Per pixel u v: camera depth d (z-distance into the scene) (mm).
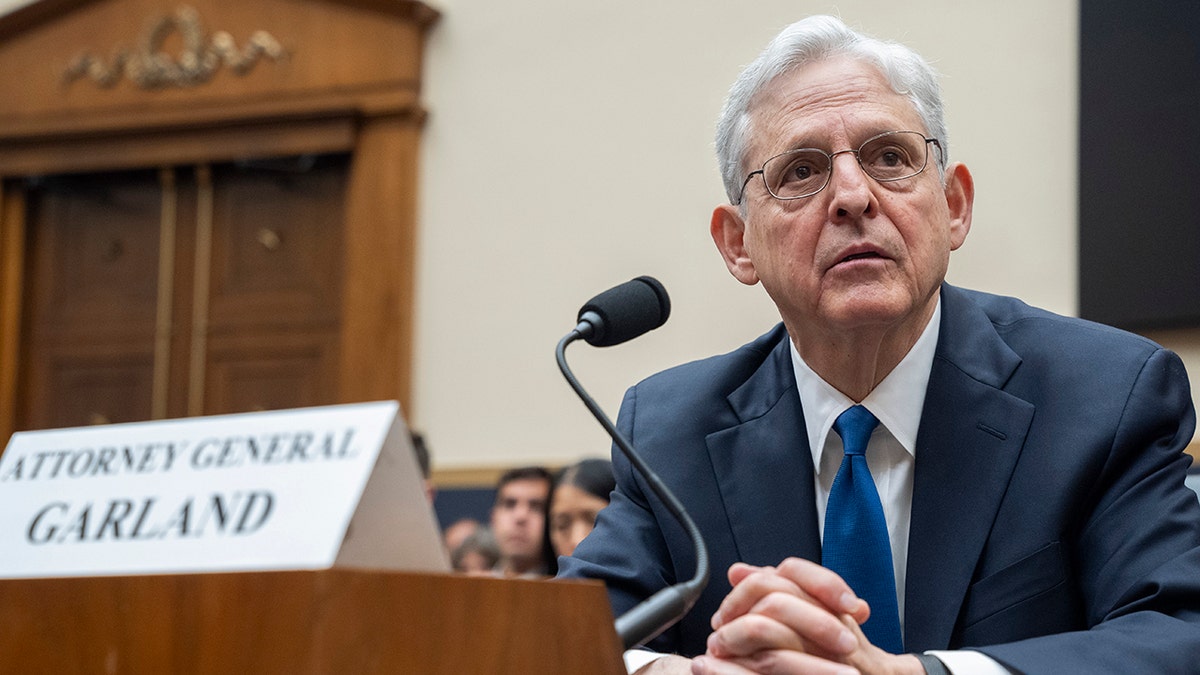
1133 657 1266
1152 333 4707
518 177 5879
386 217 6004
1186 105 4727
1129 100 4820
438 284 5930
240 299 6379
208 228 6469
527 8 5988
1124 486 1483
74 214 6746
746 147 1654
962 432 1582
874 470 1642
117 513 936
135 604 883
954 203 1733
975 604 1490
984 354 1642
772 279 1604
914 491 1574
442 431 5805
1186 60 4750
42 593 909
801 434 1679
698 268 5523
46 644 899
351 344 5973
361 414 928
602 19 5848
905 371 1628
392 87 6062
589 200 5750
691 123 5637
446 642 898
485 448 5727
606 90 5797
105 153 6504
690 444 1726
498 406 5742
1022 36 5098
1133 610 1381
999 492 1528
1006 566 1491
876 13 5316
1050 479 1506
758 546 1621
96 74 6516
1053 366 1599
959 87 5145
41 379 6641
